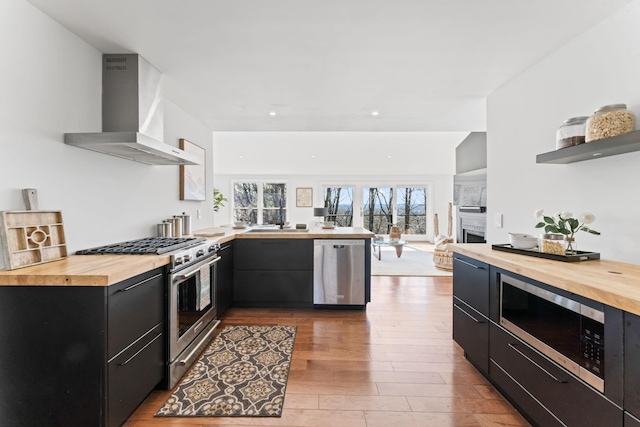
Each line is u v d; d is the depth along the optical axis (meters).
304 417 1.69
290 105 3.30
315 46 2.07
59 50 1.81
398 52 2.14
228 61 2.29
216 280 2.80
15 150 1.56
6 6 1.50
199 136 3.95
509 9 1.66
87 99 2.03
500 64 2.32
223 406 1.77
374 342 2.63
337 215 9.95
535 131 2.33
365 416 1.69
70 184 1.91
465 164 6.12
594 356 1.18
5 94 1.51
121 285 1.50
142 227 2.71
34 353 1.39
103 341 1.38
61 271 1.44
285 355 2.38
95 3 1.61
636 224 1.61
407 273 5.27
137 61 2.18
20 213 1.54
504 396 1.86
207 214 4.28
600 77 1.79
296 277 3.47
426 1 1.59
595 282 1.24
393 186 9.92
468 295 2.21
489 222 2.96
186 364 2.14
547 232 2.03
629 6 1.62
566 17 1.73
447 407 1.77
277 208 9.95
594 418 1.18
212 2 1.60
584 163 1.91
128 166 2.51
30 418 1.40
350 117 3.75
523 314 1.62
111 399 1.42
